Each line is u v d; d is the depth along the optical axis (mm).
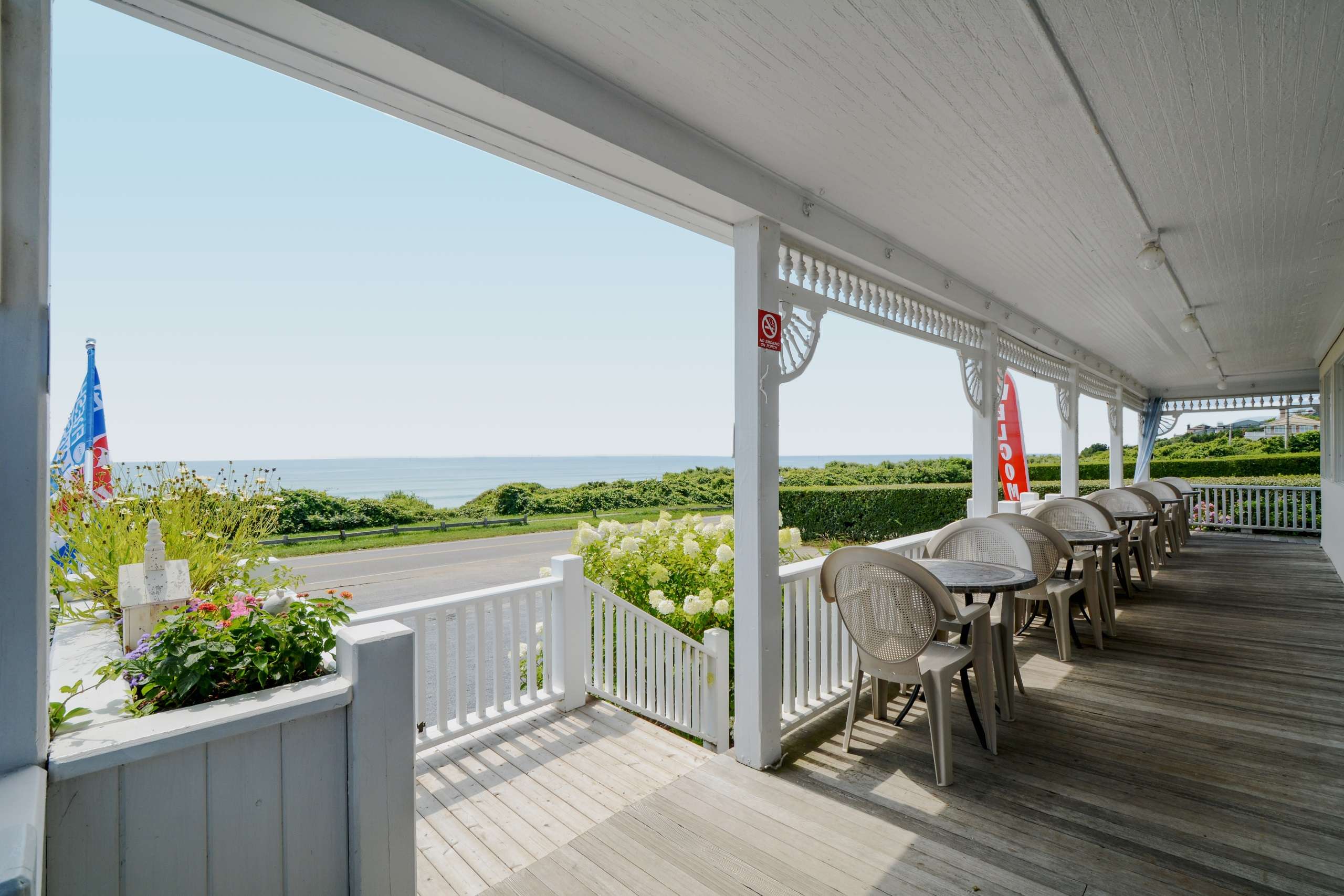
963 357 5258
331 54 1705
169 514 2521
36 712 1158
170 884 1336
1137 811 2465
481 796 2639
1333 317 6488
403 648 1626
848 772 2807
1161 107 2516
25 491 1152
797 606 3391
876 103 2404
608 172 2480
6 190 1136
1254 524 11023
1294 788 2625
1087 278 4836
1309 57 2178
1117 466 10766
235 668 1534
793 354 3281
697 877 2113
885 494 15453
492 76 1881
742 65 2148
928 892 2021
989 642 3000
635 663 3697
